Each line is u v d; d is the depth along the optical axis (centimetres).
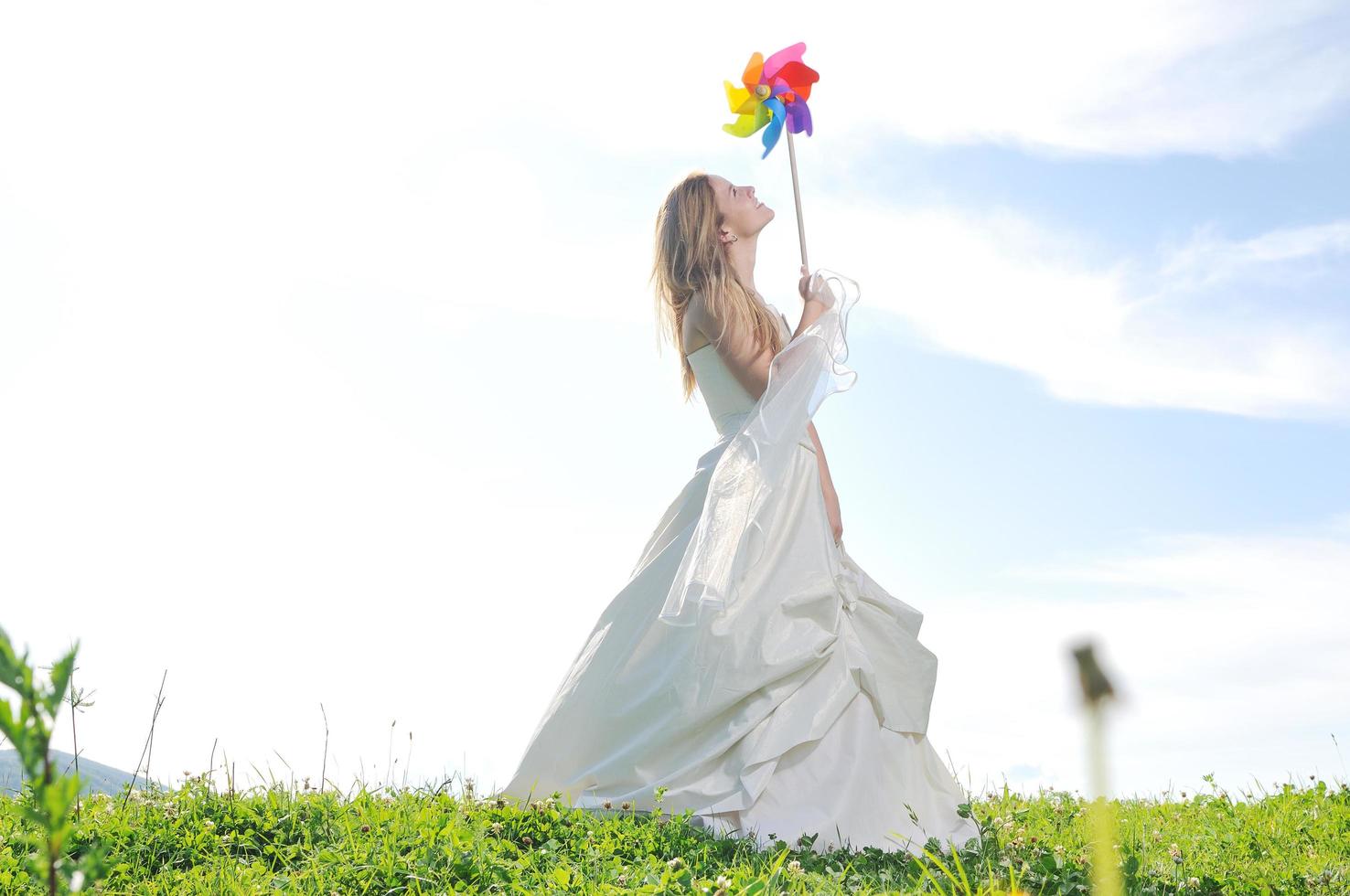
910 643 443
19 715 91
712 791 404
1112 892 61
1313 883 360
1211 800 548
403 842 335
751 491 434
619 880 300
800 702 418
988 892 292
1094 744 48
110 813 358
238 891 297
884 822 408
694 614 427
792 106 501
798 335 460
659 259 498
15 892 283
